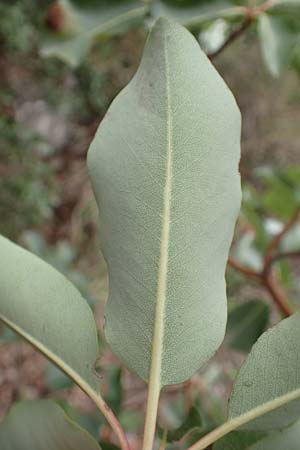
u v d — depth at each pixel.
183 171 0.16
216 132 0.16
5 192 1.05
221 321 0.16
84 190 1.15
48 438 0.16
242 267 0.36
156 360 0.16
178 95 0.16
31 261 0.17
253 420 0.16
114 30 0.31
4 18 1.05
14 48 1.08
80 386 0.17
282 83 1.22
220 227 0.16
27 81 1.12
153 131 0.16
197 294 0.16
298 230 0.44
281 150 1.28
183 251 0.16
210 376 0.51
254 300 0.35
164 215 0.16
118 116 0.16
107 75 1.17
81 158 1.18
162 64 0.16
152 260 0.16
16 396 0.87
